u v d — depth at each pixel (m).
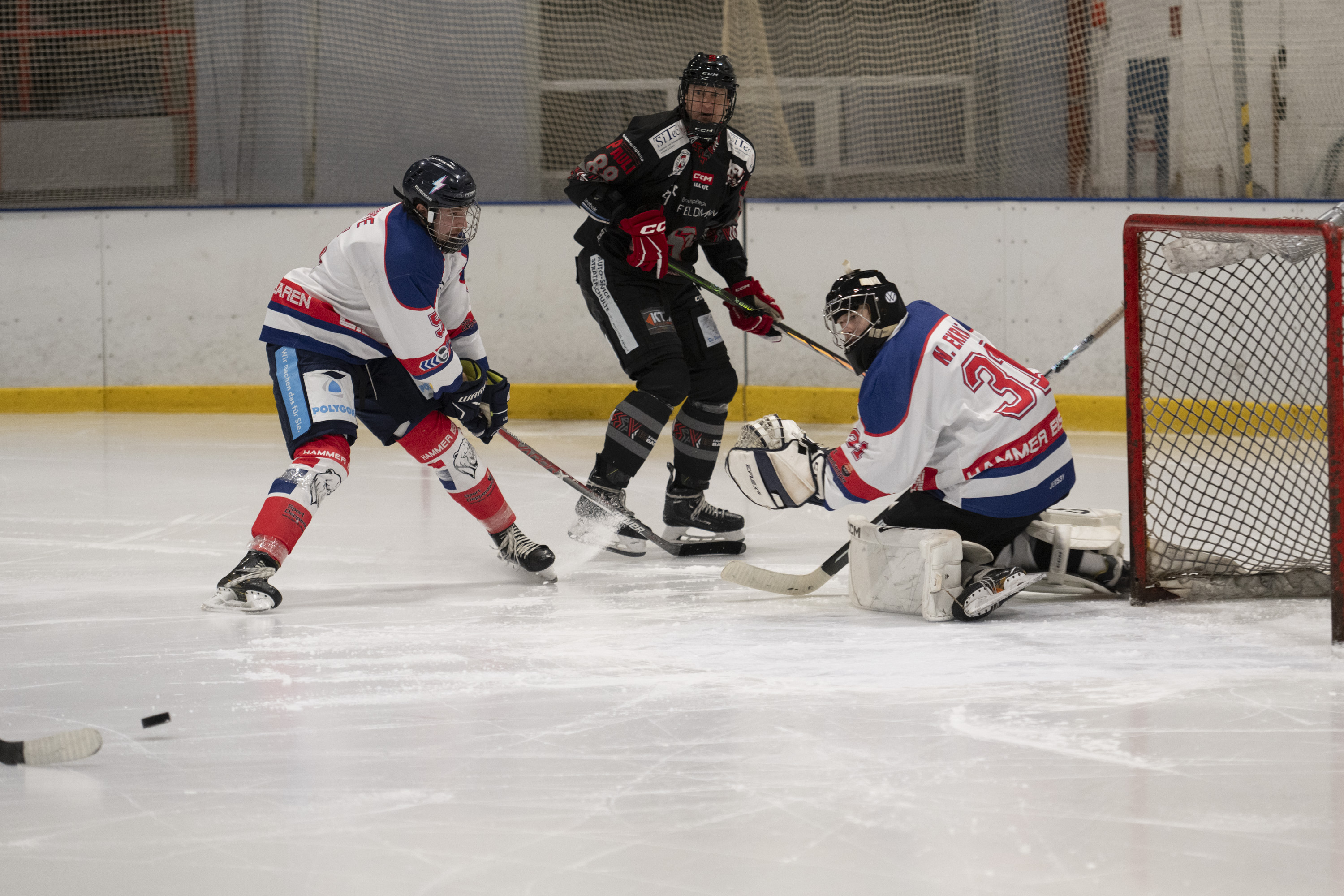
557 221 20.27
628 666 6.69
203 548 10.28
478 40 21.52
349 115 21.62
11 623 7.75
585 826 4.51
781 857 4.23
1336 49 19.22
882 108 20.91
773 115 21.06
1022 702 5.97
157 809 4.71
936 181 20.94
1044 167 20.45
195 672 6.61
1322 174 19.50
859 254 19.58
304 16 21.38
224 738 5.53
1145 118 19.86
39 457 15.84
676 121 9.70
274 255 20.86
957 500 7.85
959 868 4.13
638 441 9.88
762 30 20.94
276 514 8.14
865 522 8.10
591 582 9.05
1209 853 4.24
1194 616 7.77
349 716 5.84
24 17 21.45
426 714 5.85
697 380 10.41
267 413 20.94
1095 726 5.59
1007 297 19.19
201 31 21.42
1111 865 4.15
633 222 9.55
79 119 21.67
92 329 21.06
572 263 20.28
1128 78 19.86
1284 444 14.87
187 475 14.39
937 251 19.36
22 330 21.11
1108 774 4.98
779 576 8.33
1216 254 8.18
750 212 19.77
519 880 4.07
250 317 20.94
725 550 10.18
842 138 21.09
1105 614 7.84
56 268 20.98
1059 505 11.93
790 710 5.87
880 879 4.06
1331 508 6.86
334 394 8.24
